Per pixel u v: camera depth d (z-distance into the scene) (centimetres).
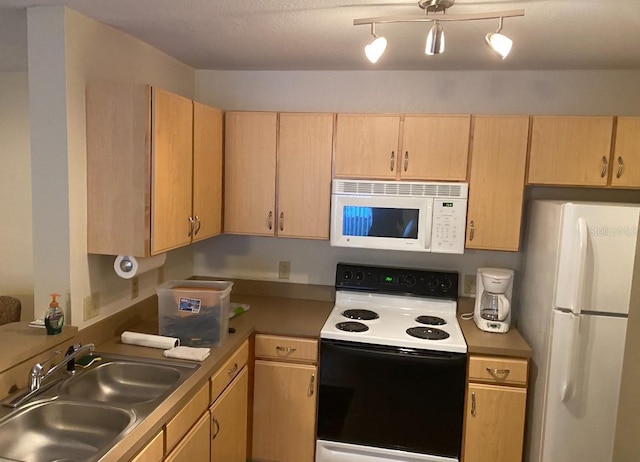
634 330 114
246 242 314
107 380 194
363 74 289
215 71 303
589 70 269
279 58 263
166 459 159
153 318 256
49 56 185
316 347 250
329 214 273
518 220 254
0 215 319
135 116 193
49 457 152
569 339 215
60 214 190
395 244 263
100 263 213
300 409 254
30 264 320
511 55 239
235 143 277
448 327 263
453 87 282
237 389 232
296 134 271
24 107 311
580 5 167
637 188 246
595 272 212
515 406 234
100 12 190
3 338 181
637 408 113
